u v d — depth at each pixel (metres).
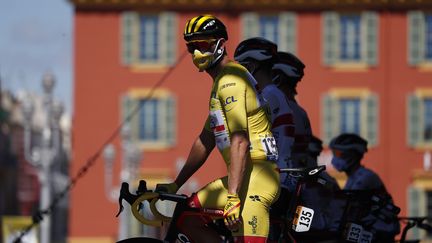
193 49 14.74
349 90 113.31
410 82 113.44
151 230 110.75
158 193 14.58
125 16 114.19
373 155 113.00
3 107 198.25
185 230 14.53
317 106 113.31
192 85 113.75
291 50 113.69
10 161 191.75
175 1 114.00
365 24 113.50
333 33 113.44
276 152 14.68
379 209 20.19
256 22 113.75
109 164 84.62
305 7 113.81
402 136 113.25
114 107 113.75
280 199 15.60
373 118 113.06
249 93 14.42
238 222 13.95
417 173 112.50
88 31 114.31
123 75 114.19
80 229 112.38
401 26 113.75
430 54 113.75
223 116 14.45
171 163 113.50
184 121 113.69
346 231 19.56
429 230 21.09
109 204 112.38
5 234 61.62
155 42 114.50
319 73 113.38
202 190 14.52
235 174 14.04
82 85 113.88
